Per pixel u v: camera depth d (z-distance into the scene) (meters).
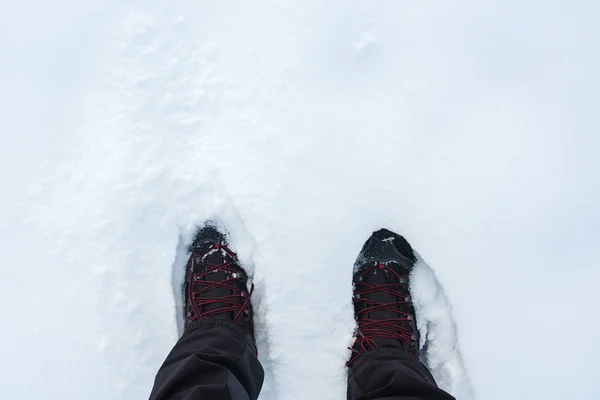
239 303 1.25
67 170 1.29
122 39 1.32
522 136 1.28
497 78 1.31
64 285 1.26
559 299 1.24
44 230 1.28
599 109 1.29
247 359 1.09
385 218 1.26
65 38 1.33
